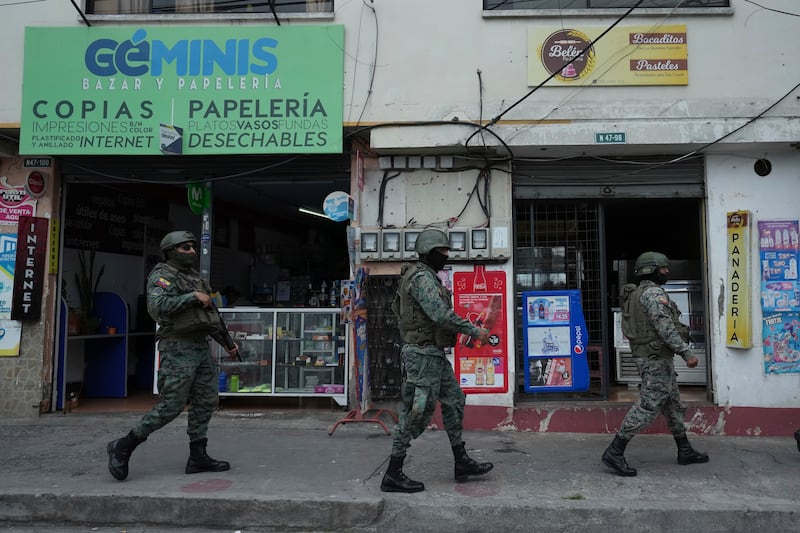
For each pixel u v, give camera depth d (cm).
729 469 516
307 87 672
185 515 432
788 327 651
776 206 662
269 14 679
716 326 660
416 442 607
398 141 656
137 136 674
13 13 695
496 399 662
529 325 679
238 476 487
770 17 655
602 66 659
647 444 605
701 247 686
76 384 825
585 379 670
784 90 646
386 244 675
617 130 639
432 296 436
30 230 707
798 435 532
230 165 719
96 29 684
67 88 680
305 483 469
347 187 849
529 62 664
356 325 644
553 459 547
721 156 671
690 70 655
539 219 705
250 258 1097
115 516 435
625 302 530
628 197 685
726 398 651
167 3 714
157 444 598
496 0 691
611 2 680
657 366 496
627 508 421
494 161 680
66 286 798
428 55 673
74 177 736
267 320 742
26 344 705
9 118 685
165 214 1006
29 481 472
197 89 675
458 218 681
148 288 468
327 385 724
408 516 428
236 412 712
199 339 484
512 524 422
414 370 446
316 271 1202
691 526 417
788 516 416
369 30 679
